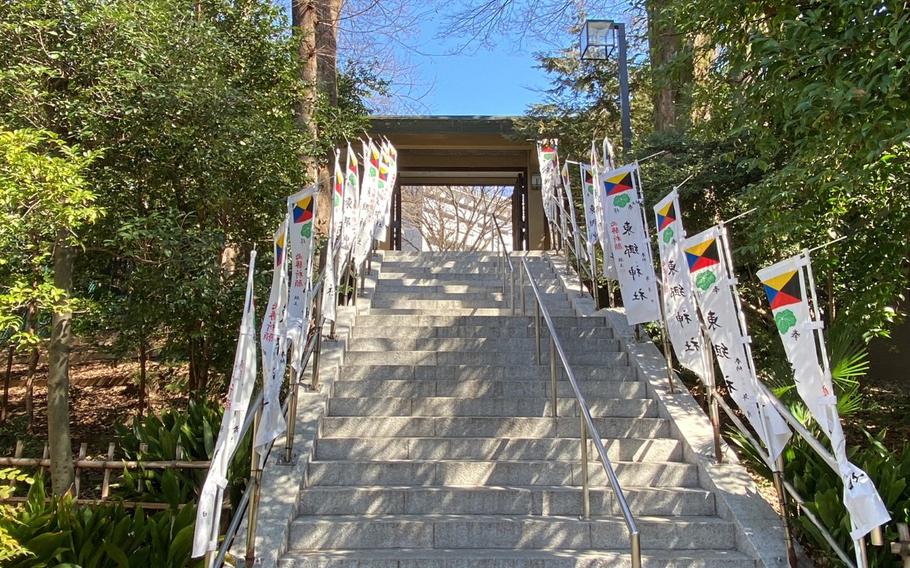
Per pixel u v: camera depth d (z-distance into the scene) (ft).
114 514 13.07
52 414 16.53
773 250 20.27
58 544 11.48
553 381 17.46
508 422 17.24
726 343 14.39
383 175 27.78
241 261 23.04
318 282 18.78
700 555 13.11
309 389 17.99
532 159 52.60
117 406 28.37
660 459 16.39
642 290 18.71
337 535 13.56
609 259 22.39
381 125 46.70
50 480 18.17
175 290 18.40
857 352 19.04
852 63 11.80
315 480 15.39
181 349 23.90
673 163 24.61
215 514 10.61
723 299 14.47
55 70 16.40
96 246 18.81
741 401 14.02
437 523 13.66
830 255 19.52
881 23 11.37
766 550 12.84
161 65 17.95
